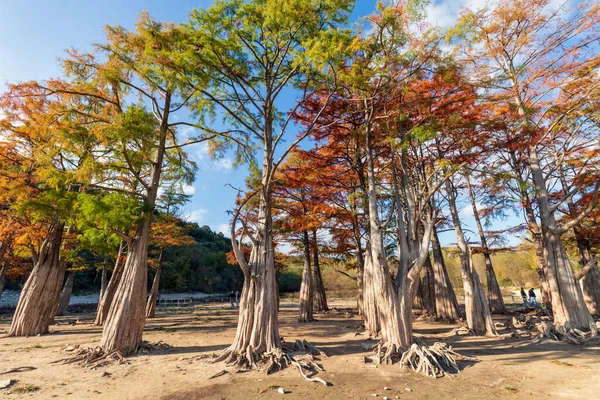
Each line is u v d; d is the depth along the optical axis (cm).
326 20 997
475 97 1120
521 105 1426
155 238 2311
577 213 1698
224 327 1714
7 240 1572
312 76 1099
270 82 1213
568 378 721
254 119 1264
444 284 1941
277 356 845
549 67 1425
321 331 1527
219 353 937
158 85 1130
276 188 1884
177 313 2789
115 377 755
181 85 1035
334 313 2495
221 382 709
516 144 1228
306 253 2194
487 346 1130
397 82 1062
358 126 1441
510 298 3578
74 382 715
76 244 1730
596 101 1262
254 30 1027
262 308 946
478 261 4838
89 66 1145
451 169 1066
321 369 809
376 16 981
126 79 1210
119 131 902
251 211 1833
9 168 1355
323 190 1842
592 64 1241
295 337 1343
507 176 1188
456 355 899
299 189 2072
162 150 1236
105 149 1050
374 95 1113
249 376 753
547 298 1855
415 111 1178
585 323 1260
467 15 905
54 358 940
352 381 715
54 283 1503
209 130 1344
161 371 799
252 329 929
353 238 2212
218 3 979
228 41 1011
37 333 1402
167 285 5194
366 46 980
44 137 1109
